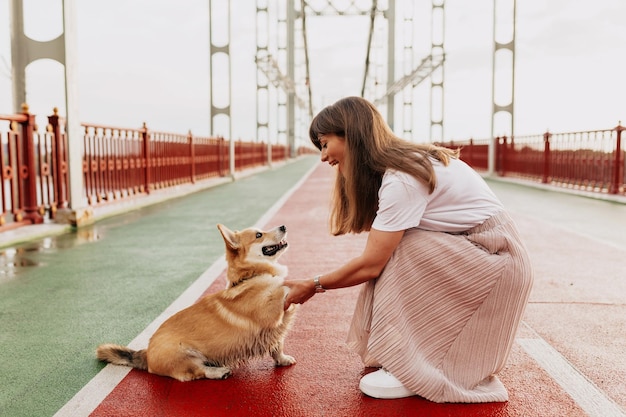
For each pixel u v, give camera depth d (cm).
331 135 251
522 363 278
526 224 779
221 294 271
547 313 362
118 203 965
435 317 238
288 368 275
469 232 241
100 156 894
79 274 483
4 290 430
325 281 247
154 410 230
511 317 237
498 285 233
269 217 873
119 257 559
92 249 605
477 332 237
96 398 241
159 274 482
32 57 785
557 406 230
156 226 784
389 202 232
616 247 597
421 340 240
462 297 236
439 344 239
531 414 223
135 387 252
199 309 269
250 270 270
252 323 258
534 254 562
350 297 402
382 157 239
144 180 1123
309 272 495
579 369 270
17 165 695
